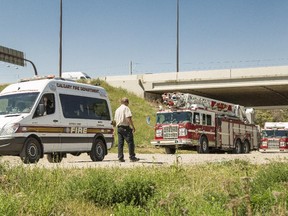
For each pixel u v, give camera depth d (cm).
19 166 852
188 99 2562
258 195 616
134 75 5769
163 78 5597
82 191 730
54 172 873
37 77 1451
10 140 1265
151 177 910
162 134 2567
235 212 416
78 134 1473
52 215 580
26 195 624
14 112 1350
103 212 677
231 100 6581
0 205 510
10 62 4216
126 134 1384
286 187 671
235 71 5175
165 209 515
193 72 5422
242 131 3064
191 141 2506
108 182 762
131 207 602
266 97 6191
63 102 1434
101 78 5953
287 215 471
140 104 5372
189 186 879
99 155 1566
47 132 1361
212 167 1188
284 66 4956
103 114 1608
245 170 1156
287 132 3944
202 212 556
